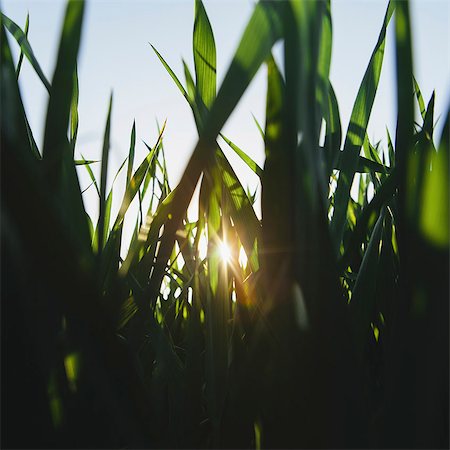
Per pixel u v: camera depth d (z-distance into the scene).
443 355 0.24
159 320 0.43
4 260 0.24
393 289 0.38
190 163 0.24
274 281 0.26
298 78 0.24
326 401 0.25
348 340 0.25
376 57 0.33
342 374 0.25
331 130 0.32
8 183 0.21
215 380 0.31
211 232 0.33
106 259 0.34
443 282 0.24
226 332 0.32
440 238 0.24
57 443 0.26
